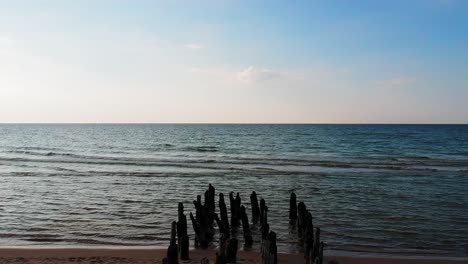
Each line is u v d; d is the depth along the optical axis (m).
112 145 88.31
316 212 24.55
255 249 17.30
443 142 98.00
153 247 17.41
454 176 40.53
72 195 29.88
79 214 23.80
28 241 18.41
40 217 23.00
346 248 17.62
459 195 30.17
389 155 65.81
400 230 20.58
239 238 19.19
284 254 16.69
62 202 27.31
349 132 156.62
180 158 59.25
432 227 21.16
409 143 94.69
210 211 20.73
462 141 101.75
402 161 55.44
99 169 45.97
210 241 18.62
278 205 26.55
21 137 124.81
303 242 18.09
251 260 15.45
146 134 146.12
